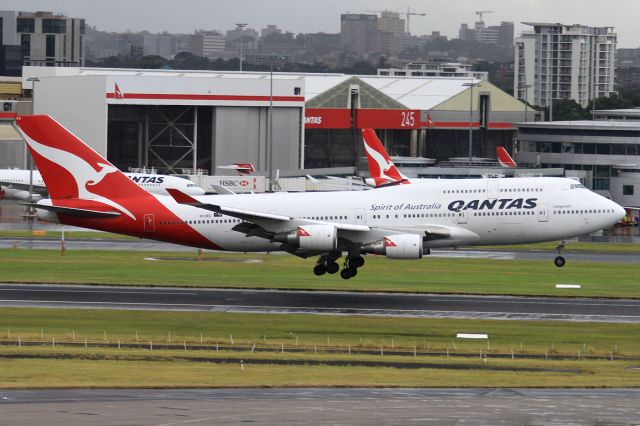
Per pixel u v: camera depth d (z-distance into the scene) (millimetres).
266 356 172500
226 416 123875
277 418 123188
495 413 128875
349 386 146750
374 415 125938
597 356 178375
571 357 177250
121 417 122312
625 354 179875
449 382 152125
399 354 177125
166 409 127625
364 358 172375
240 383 147250
